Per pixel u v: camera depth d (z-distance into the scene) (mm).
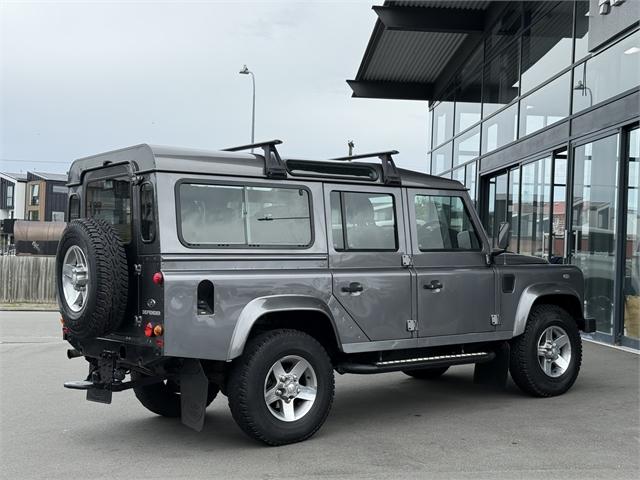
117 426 5980
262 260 5355
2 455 5098
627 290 9719
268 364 5156
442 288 6262
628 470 4645
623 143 9672
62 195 69125
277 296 5262
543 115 12328
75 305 5176
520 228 13477
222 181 5273
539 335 6879
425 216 6422
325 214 5773
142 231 5086
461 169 17016
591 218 10609
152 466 4801
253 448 5219
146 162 5098
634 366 8422
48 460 4969
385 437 5500
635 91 9250
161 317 4812
